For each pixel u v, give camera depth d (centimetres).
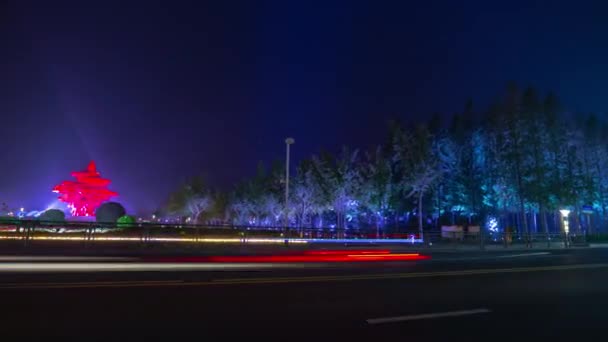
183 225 2448
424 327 670
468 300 890
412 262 1759
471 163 5147
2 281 1009
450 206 5403
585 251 2759
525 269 1480
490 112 4659
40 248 1991
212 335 601
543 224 4534
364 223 5441
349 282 1095
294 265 1527
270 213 6081
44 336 580
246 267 1422
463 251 2705
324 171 4941
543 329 672
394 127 5206
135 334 598
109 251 2000
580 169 4500
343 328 653
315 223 6059
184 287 962
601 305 856
